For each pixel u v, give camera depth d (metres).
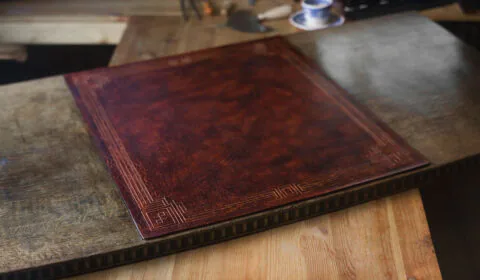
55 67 3.27
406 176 1.56
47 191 1.54
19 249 1.36
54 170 1.62
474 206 2.11
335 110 1.83
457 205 2.12
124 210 1.48
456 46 2.18
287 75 2.04
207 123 1.80
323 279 1.33
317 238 1.44
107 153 1.68
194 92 1.96
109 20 2.59
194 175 1.58
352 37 2.28
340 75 2.03
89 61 3.27
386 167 1.58
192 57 2.20
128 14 2.61
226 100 1.91
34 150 1.70
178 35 2.43
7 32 2.63
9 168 1.63
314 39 2.29
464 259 2.12
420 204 1.54
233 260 1.39
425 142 1.67
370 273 1.35
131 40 2.39
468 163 1.63
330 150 1.66
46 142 1.74
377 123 1.76
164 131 1.77
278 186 1.52
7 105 1.92
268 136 1.72
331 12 2.54
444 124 1.75
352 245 1.42
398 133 1.72
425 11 2.51
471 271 2.11
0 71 3.25
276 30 2.43
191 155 1.66
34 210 1.48
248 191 1.51
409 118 1.78
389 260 1.38
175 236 1.39
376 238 1.44
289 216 1.47
